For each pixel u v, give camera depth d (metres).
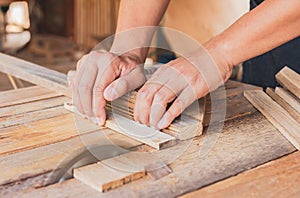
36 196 0.59
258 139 0.79
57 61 3.42
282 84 1.02
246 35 0.80
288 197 0.60
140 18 1.02
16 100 0.98
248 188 0.62
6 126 0.83
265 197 0.60
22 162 0.68
